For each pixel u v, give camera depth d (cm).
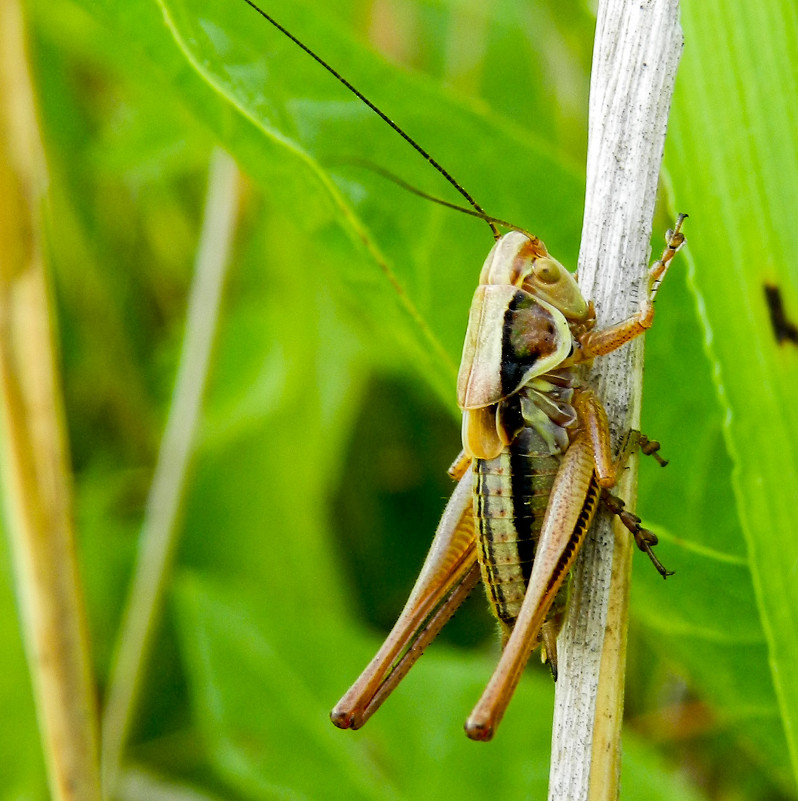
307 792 13
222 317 14
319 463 15
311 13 12
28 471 12
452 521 12
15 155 12
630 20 11
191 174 17
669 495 12
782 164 11
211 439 15
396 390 16
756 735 12
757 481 11
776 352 11
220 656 13
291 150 11
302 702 13
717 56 11
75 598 12
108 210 17
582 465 12
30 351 12
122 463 16
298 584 15
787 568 11
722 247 11
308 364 15
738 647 12
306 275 15
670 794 12
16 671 14
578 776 11
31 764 14
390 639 12
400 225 12
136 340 17
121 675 14
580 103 15
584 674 11
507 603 12
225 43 12
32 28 16
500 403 12
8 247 12
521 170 12
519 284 12
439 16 16
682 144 11
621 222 11
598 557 11
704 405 12
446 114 12
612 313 11
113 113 17
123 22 12
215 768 14
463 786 13
